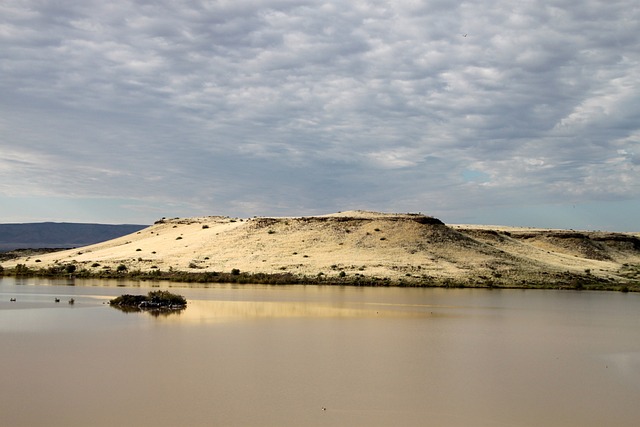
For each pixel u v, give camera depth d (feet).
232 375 89.92
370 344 117.91
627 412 76.18
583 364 104.78
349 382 87.51
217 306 182.91
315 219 447.83
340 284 296.51
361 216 454.40
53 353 102.89
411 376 92.02
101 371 90.68
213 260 375.66
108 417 69.67
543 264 399.85
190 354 103.96
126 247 483.92
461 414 73.97
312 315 162.91
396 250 382.83
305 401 77.66
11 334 121.60
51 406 73.26
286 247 396.57
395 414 73.31
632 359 110.73
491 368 99.14
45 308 170.30
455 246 401.70
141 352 104.94
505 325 153.79
